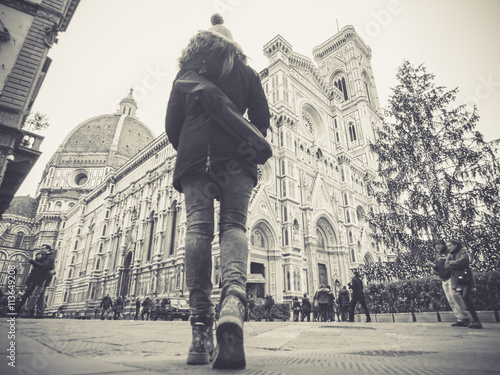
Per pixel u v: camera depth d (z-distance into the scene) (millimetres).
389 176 18203
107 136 91812
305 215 33281
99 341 2762
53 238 72750
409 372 1138
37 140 19047
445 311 9414
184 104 2279
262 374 1146
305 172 36094
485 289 8516
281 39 40312
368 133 51562
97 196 58750
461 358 1475
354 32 62250
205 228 1900
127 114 105125
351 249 38219
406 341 2828
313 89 45281
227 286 1641
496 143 15039
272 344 2828
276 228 29344
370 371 1188
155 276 32469
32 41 19172
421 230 16781
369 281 17484
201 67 2205
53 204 78312
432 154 16688
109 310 31766
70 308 51906
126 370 1238
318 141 41562
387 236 17469
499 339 2779
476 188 15203
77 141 89812
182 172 1972
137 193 43719
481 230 14758
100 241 48750
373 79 66000
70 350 2004
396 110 18578
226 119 1932
